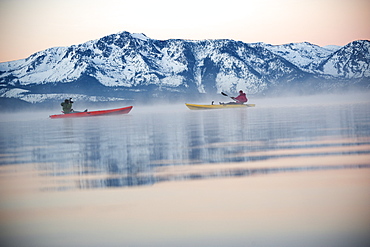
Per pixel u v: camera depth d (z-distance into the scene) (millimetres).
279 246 10297
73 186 16672
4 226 12297
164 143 28688
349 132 30125
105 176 18266
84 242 10930
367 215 11930
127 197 14617
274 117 52344
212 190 15055
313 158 20359
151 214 12711
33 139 36625
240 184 15734
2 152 27984
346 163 18766
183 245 10516
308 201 13305
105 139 33250
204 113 75812
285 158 20734
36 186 16969
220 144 26984
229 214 12414
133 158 22688
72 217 12797
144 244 10656
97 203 14070
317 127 34969
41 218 12852
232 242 10578
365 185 14820
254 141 27781
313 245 10305
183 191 15094
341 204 12883
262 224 11578
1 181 18203
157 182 16656
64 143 31922
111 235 11273
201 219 12109
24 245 10930
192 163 20453
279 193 14289
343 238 10594
